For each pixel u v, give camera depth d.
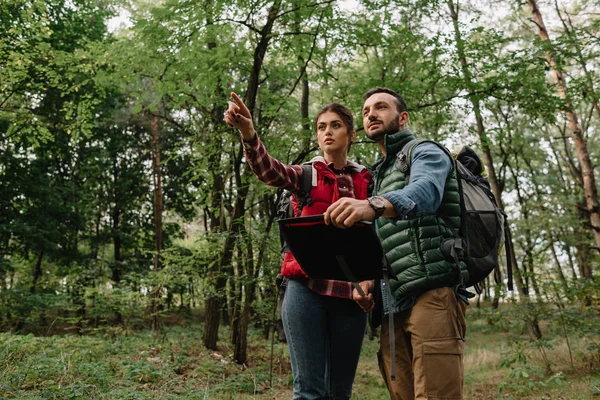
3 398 3.81
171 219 23.16
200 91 8.11
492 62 7.86
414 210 1.49
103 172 20.69
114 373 5.50
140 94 8.79
